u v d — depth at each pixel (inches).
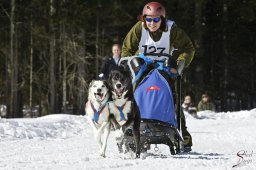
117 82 293.1
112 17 1064.2
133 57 315.9
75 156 310.5
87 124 556.7
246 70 1513.3
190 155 315.9
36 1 991.0
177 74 316.5
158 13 313.0
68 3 999.0
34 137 441.7
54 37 995.3
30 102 1098.7
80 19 1007.0
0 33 1074.1
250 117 750.5
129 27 1164.5
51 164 267.7
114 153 325.7
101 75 329.4
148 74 315.3
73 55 1027.3
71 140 428.1
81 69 1037.2
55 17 975.6
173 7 1176.2
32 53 1087.0
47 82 1107.9
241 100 1550.2
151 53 321.7
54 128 502.0
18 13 993.5
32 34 1035.9
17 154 323.9
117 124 309.1
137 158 296.4
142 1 1088.2
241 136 462.0
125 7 1088.8
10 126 453.1
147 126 301.7
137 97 307.9
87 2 1014.4
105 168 255.6
